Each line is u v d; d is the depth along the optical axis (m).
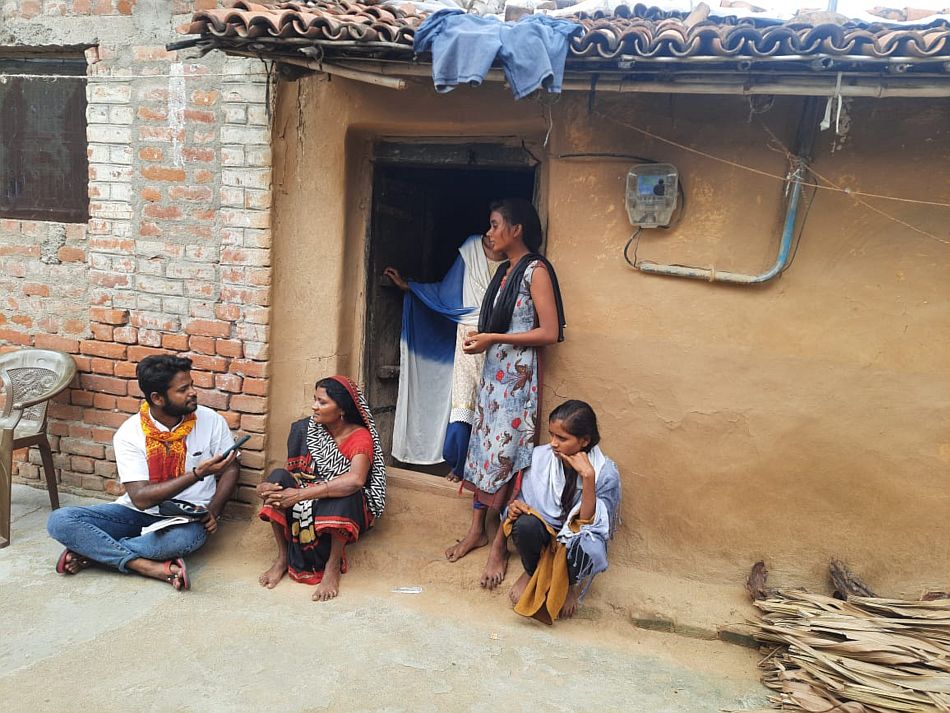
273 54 3.37
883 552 3.41
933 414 3.29
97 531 3.72
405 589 3.70
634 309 3.64
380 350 4.61
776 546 3.56
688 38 2.85
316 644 3.21
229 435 4.12
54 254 4.65
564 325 3.71
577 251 3.71
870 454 3.38
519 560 3.83
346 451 3.76
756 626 3.29
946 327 3.23
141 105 4.29
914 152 3.17
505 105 3.71
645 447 3.70
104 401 4.65
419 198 4.87
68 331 4.68
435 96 3.80
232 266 4.24
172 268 4.37
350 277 4.27
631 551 3.78
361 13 3.58
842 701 2.83
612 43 2.89
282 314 4.28
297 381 4.32
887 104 3.17
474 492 3.84
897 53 2.65
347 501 3.64
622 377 3.70
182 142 4.25
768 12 3.57
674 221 3.51
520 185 5.66
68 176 4.63
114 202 4.43
